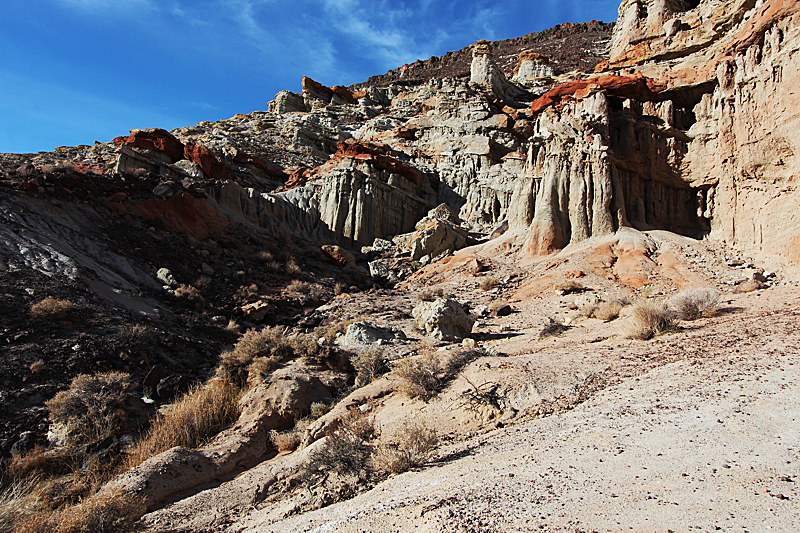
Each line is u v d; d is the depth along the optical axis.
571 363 11.93
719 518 4.45
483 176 52.00
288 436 12.85
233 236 37.03
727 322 13.60
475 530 5.04
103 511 8.57
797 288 18.56
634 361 11.36
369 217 46.78
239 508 9.30
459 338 21.19
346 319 27.41
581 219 34.94
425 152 59.12
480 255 39.03
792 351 9.40
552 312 24.48
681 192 35.78
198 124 85.19
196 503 9.63
